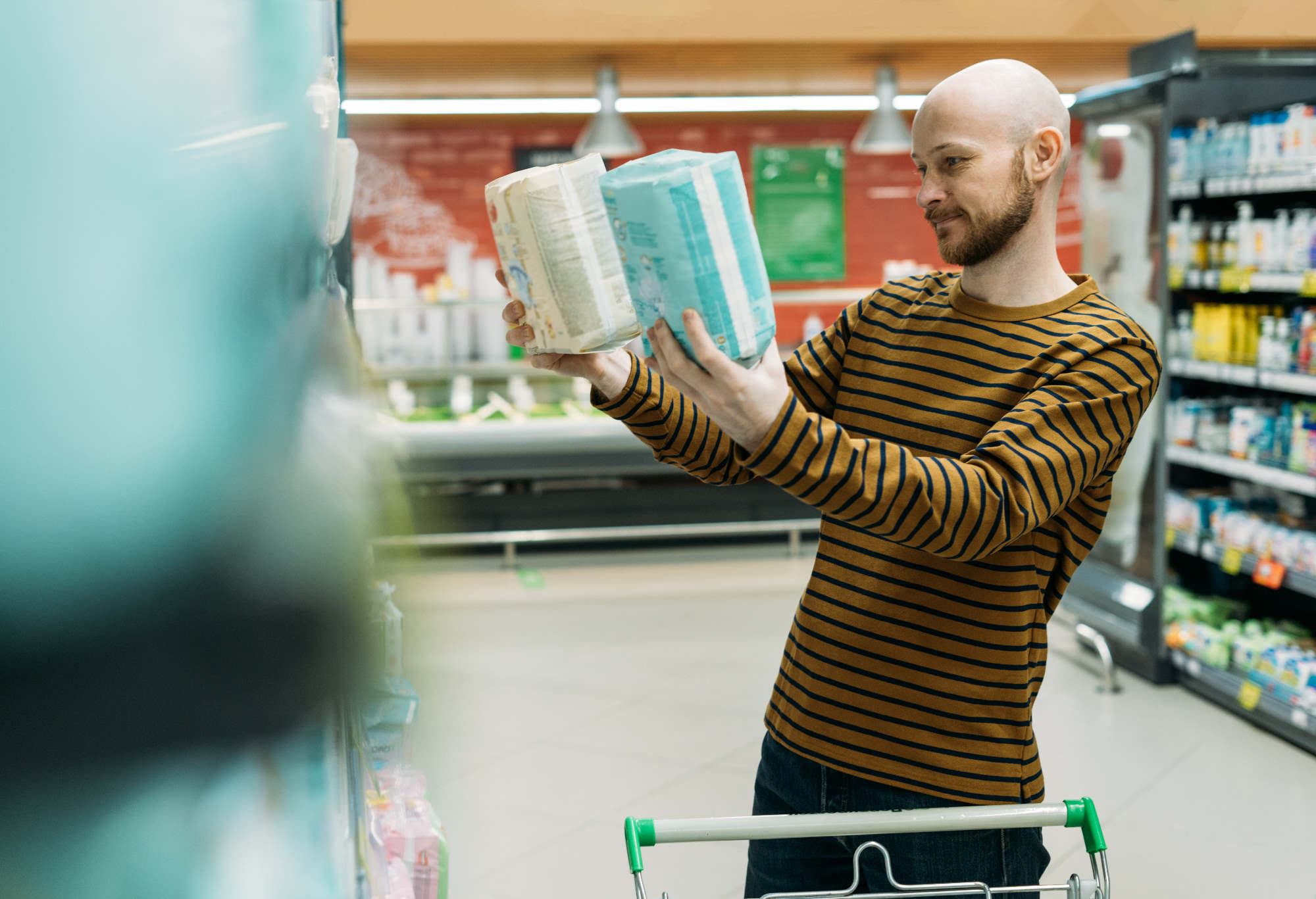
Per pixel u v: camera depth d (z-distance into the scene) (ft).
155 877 0.70
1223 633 13.21
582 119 22.17
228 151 0.73
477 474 19.89
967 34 16.79
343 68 3.33
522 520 21.06
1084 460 4.08
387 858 3.23
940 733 4.70
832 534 5.06
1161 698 13.39
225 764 0.71
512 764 11.68
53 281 0.66
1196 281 13.80
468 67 17.67
